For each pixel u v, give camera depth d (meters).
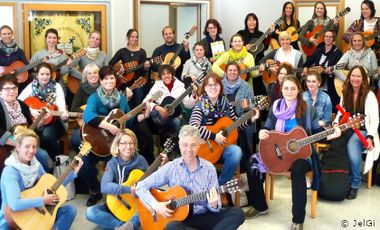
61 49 5.76
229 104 3.97
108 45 6.10
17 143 3.07
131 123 4.38
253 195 3.79
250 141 4.43
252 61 5.50
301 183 3.46
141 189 3.04
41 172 3.26
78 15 5.98
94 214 3.51
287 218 3.77
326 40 5.65
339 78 5.35
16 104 3.99
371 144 4.12
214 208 2.97
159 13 6.88
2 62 5.30
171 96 4.78
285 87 3.69
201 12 6.98
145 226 3.24
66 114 4.34
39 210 3.09
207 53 6.00
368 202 4.11
